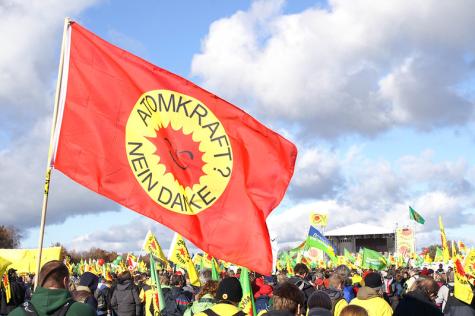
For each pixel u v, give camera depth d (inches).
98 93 300.4
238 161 306.5
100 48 305.3
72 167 291.7
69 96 298.7
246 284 310.3
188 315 308.2
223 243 298.0
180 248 565.0
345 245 2824.8
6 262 280.5
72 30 304.3
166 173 299.7
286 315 227.9
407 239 1713.8
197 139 305.6
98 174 293.0
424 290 318.3
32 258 708.7
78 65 301.7
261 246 298.7
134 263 1011.9
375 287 309.0
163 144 302.2
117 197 293.3
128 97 303.0
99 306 636.1
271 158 307.6
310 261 1243.8
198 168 303.6
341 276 381.1
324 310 274.4
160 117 304.8
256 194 305.0
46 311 185.6
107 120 299.0
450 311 461.4
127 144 298.5
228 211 302.5
